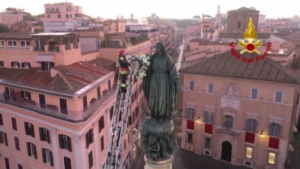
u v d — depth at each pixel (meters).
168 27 152.88
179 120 56.56
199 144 43.50
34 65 35.69
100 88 32.25
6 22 111.69
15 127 32.56
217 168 40.03
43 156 30.33
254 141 38.47
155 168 9.30
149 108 9.60
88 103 29.11
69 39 37.34
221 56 42.56
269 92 35.91
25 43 36.16
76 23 82.94
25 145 32.06
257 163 38.94
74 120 26.27
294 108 38.75
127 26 94.38
